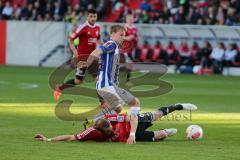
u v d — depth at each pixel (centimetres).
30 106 3853
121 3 7956
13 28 7850
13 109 3697
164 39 7438
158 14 7556
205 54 7088
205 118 3428
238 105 4138
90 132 2478
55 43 7731
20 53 7869
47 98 4322
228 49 7044
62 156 2164
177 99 4450
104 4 7894
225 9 7362
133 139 2470
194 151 2319
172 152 2281
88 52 3947
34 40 7800
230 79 6469
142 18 7519
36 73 6700
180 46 7219
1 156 2148
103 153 2231
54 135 2725
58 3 7888
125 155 2195
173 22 7431
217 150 2353
